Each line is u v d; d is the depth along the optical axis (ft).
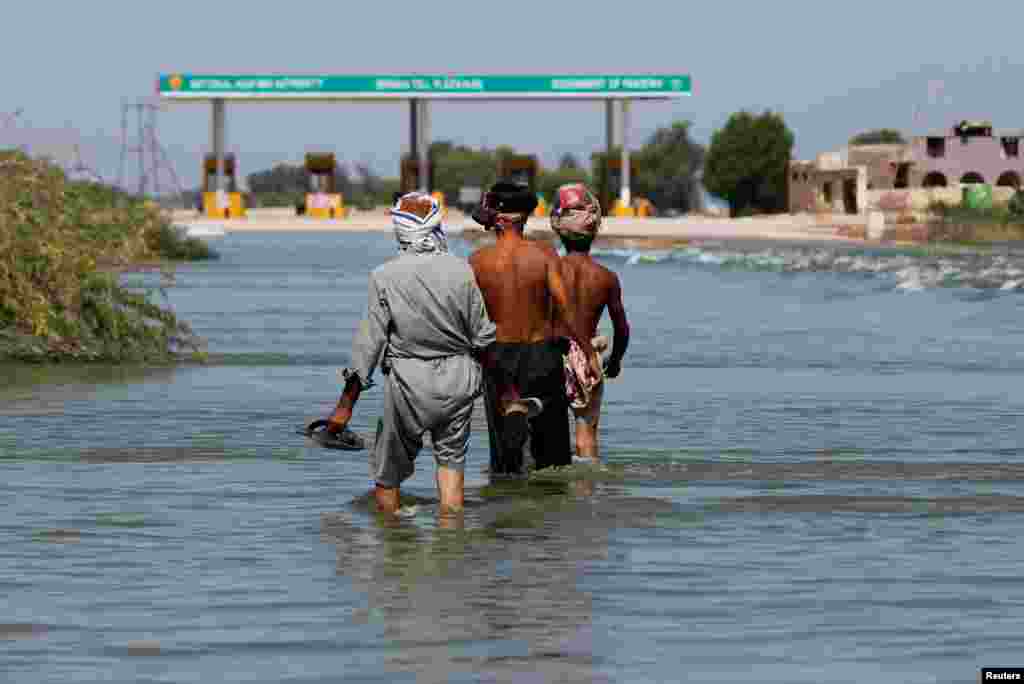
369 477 96.32
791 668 54.54
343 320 234.58
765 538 77.36
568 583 67.31
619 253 523.70
